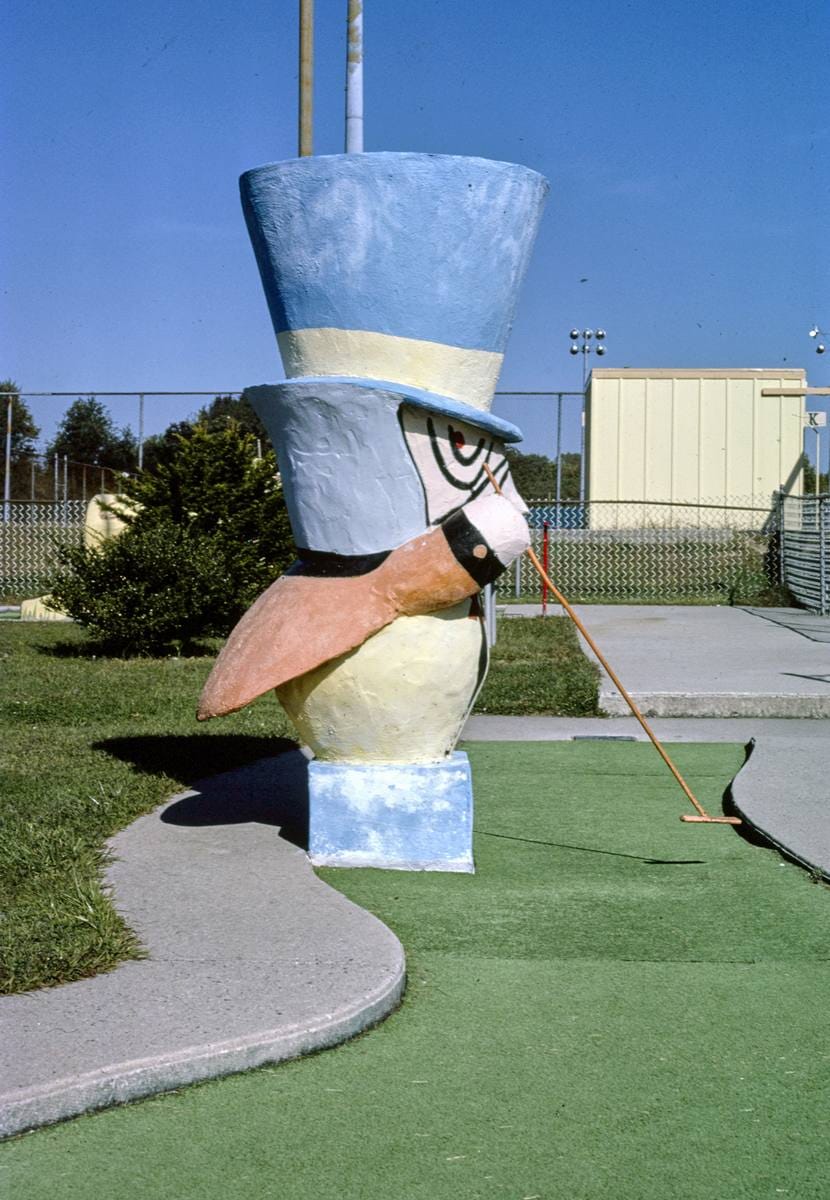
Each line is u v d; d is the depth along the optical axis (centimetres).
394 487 462
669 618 1510
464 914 445
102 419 2769
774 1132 300
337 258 460
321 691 479
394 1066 329
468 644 482
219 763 692
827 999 375
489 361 483
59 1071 305
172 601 1178
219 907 430
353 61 528
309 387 455
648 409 2209
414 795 491
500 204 467
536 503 1972
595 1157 288
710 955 410
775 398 2200
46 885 450
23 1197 272
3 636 1329
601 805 620
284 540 1345
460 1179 279
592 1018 360
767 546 1888
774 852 533
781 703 875
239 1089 316
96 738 764
